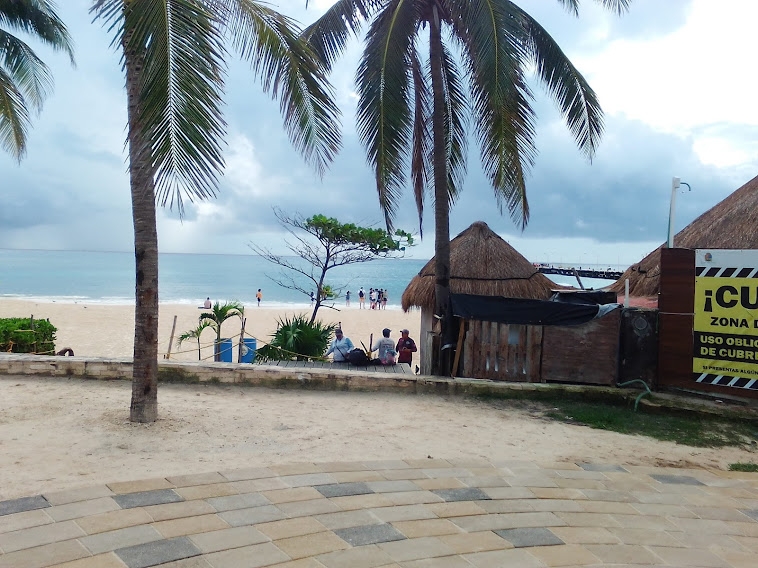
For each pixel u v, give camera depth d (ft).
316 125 20.97
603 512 15.55
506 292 38.75
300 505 14.32
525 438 22.26
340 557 12.00
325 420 22.95
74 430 19.25
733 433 24.38
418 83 35.29
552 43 31.76
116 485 14.61
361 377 28.45
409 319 113.19
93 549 11.44
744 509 16.51
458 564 12.12
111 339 67.72
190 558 11.44
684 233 40.40
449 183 38.24
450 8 29.91
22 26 47.32
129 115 19.57
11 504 13.10
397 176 32.04
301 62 20.47
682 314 27.63
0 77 47.91
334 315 115.96
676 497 17.10
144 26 15.85
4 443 17.51
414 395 28.25
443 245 32.40
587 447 21.63
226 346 44.52
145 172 19.56
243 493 14.74
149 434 19.22
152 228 20.18
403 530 13.46
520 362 29.99
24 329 37.93
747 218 35.12
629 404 27.45
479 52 28.35
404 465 17.97
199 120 15.96
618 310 28.76
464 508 15.01
